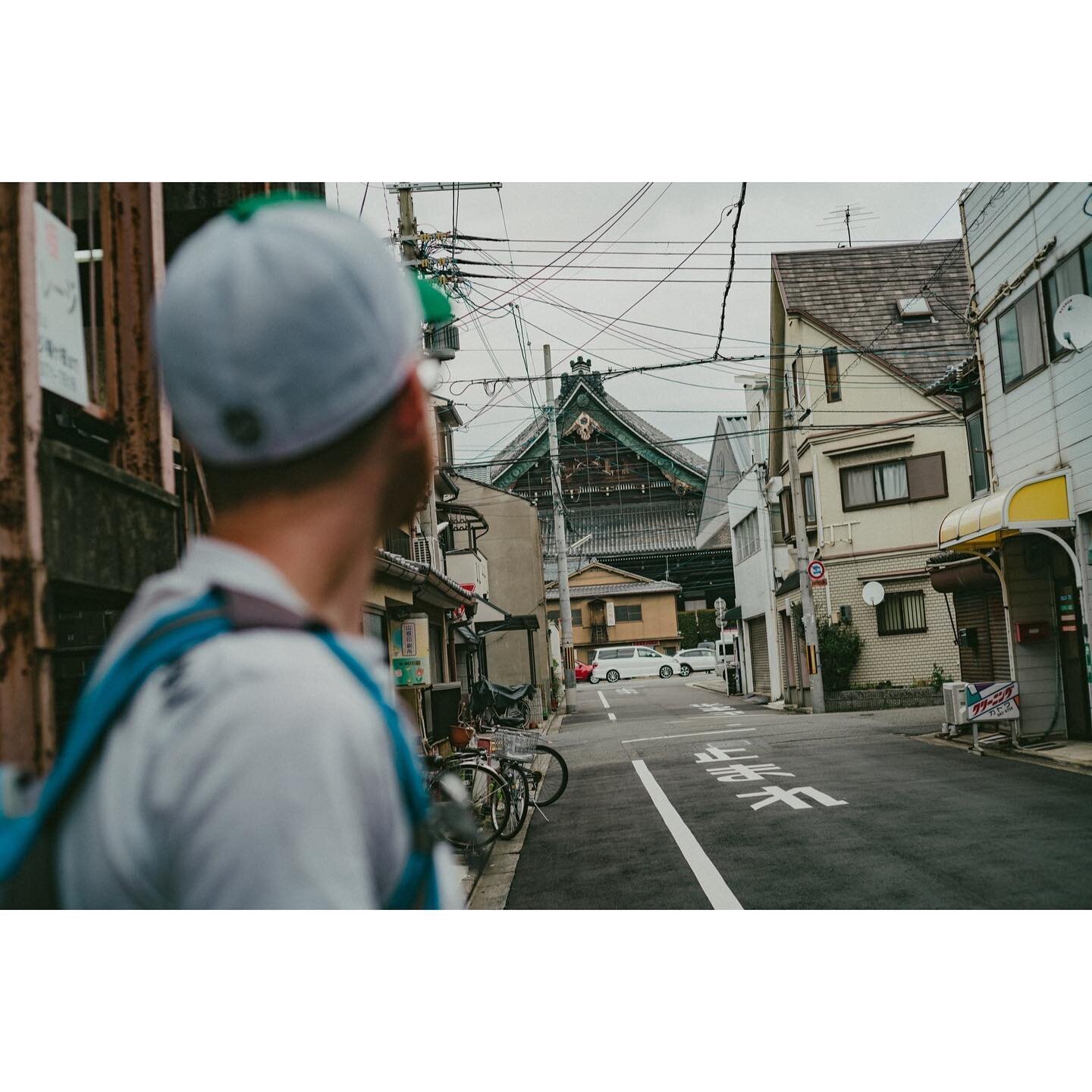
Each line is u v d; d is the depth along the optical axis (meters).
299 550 0.78
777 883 6.45
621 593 51.75
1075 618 12.02
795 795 10.02
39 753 2.12
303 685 0.66
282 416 0.75
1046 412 11.94
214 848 0.62
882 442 22.88
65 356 2.58
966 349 23.27
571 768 14.42
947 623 22.30
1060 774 10.12
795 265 24.97
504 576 28.44
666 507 52.19
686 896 6.29
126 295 3.32
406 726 0.80
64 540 2.40
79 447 3.27
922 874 6.37
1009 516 11.42
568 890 6.81
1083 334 10.51
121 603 2.96
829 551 23.62
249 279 0.74
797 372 24.36
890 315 23.94
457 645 20.98
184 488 4.04
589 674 48.72
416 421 0.85
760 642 30.44
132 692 0.70
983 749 12.43
